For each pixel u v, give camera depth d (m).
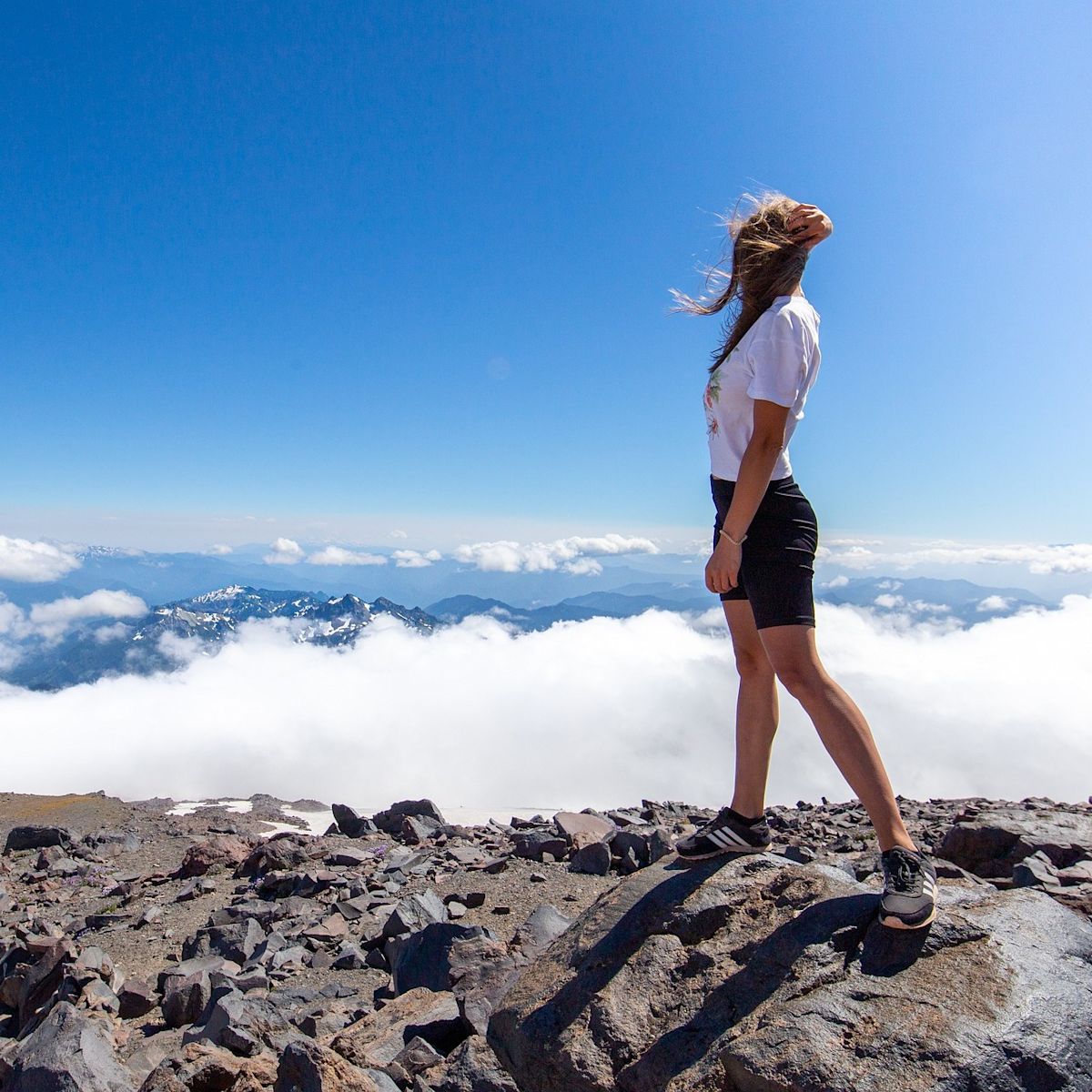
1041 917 3.36
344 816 15.73
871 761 3.38
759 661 4.12
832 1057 2.75
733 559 3.46
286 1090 3.71
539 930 6.98
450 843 13.55
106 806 27.66
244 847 14.12
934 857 8.60
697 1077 3.03
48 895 13.03
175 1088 4.02
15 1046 5.41
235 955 8.32
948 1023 2.78
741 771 4.21
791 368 3.48
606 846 10.45
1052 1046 2.73
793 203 3.88
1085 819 8.47
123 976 8.00
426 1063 4.32
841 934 3.32
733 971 3.47
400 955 6.48
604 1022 3.49
